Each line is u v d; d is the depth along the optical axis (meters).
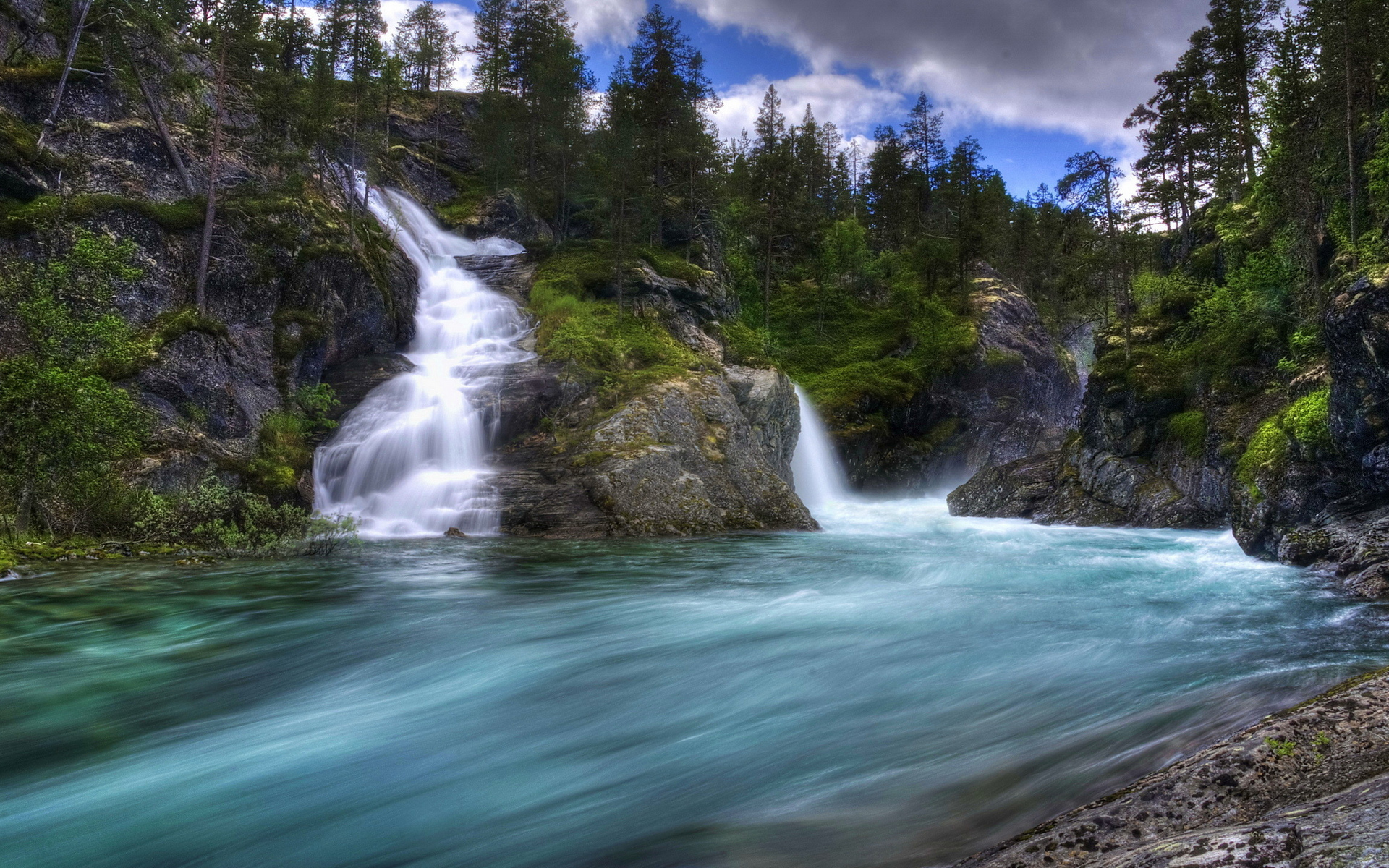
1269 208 30.41
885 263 73.19
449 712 8.02
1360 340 14.59
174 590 14.15
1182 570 16.81
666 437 29.41
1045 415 65.88
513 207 55.78
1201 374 28.62
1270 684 6.79
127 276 20.03
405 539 23.38
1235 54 45.97
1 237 21.34
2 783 6.32
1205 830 3.72
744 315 63.69
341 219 33.50
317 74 39.41
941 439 57.78
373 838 5.43
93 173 26.66
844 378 54.34
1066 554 20.34
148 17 30.58
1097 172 64.81
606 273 43.12
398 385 29.62
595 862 4.95
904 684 8.27
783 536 25.95
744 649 10.05
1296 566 16.75
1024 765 5.77
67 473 17.69
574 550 21.28
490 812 5.78
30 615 11.93
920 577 16.20
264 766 6.67
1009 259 84.44
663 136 56.00
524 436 29.88
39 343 17.75
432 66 73.44
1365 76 25.94
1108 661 8.57
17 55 29.45
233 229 27.02
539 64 57.12
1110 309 61.59
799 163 74.19
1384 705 5.02
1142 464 30.08
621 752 6.88
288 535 19.94
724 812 5.53
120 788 6.26
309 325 27.89
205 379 23.00
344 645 10.54
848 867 4.55
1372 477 15.17
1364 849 2.94
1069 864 3.95
